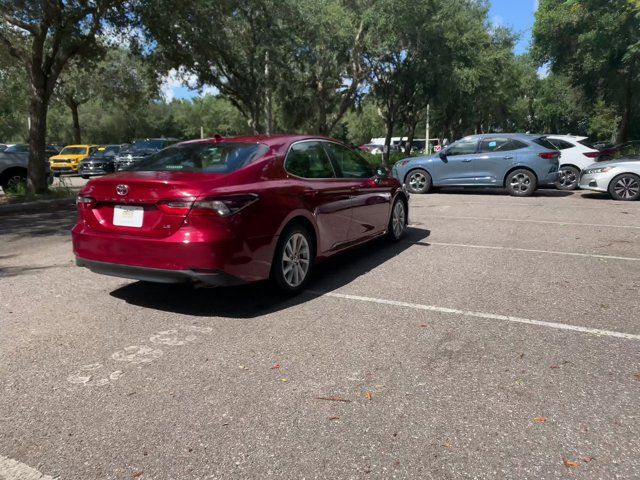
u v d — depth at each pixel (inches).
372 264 255.8
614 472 97.3
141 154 920.9
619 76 1005.2
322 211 216.1
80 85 1311.5
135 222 178.7
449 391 127.6
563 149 615.2
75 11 524.7
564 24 960.9
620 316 178.2
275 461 101.6
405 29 906.1
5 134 2281.0
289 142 214.1
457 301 196.2
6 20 518.3
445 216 411.2
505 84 1536.7
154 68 776.9
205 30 656.4
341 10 889.5
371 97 1239.5
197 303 195.9
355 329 168.4
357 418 116.0
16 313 185.5
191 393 127.6
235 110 2358.5
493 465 99.7
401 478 96.4
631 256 266.2
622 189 498.6
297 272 205.5
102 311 187.5
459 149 571.2
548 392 126.7
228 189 174.9
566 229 344.8
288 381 133.3
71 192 601.3
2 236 345.4
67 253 287.1
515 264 251.8
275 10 810.8
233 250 172.2
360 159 268.4
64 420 116.6
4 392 129.0
